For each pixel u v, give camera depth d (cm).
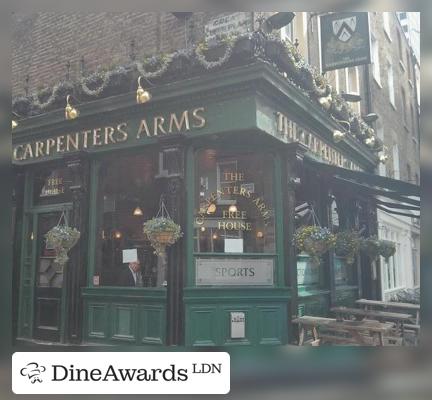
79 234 753
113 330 733
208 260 692
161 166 746
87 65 852
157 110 719
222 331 676
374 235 982
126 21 817
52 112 795
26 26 938
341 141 930
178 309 673
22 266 855
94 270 775
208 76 659
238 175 725
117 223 776
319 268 847
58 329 792
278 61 682
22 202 870
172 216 689
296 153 716
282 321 691
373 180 779
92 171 796
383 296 1155
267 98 674
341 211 966
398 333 749
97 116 766
